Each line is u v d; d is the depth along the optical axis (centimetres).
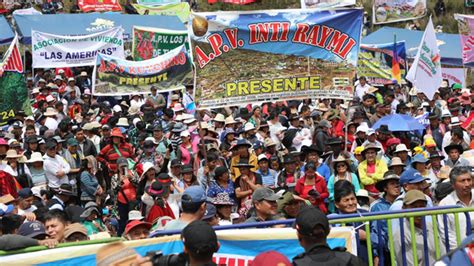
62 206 1262
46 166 1448
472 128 1698
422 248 796
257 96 1118
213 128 1692
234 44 1102
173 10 3141
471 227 801
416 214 779
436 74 1906
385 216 772
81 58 2338
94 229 1058
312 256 563
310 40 1123
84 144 1595
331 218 768
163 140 1529
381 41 2939
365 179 1267
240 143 1340
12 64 1578
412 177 980
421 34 3005
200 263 515
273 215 867
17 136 1653
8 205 1046
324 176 1272
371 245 787
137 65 2033
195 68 1092
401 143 1537
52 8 3444
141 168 1423
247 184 1207
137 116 2044
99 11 3241
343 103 2084
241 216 1050
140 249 687
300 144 1639
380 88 2545
